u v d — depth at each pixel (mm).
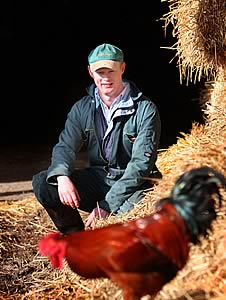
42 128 8688
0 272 4152
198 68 5344
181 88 9578
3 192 6035
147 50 10984
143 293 2525
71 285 3715
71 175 4191
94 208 4254
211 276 2945
